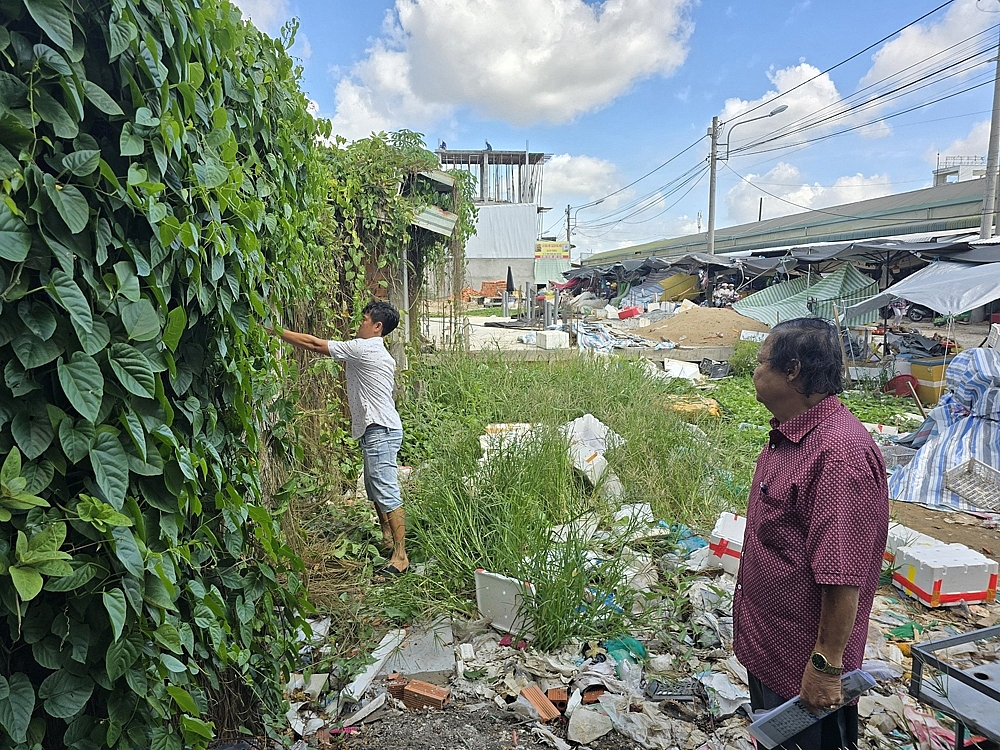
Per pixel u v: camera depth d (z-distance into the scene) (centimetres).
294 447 296
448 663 312
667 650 329
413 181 754
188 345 186
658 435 616
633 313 2242
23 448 125
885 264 1530
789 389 189
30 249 124
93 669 148
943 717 280
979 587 395
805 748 192
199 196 180
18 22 125
